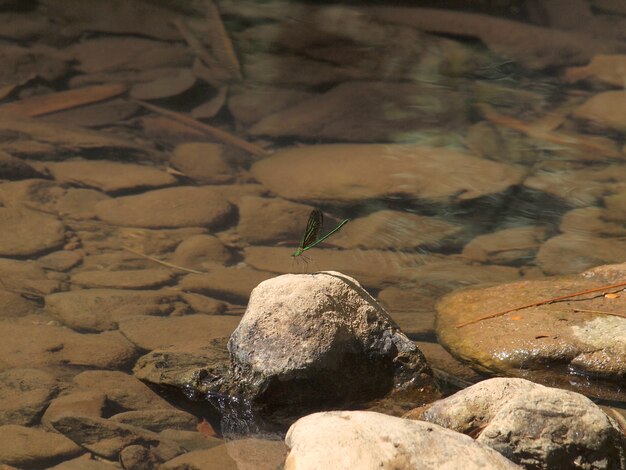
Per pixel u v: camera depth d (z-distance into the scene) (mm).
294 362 6219
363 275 8680
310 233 6605
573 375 6637
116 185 10508
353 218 10031
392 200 10523
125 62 15648
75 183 10516
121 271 8516
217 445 5809
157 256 8914
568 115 13945
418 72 15938
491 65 16516
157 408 6273
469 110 14078
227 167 11461
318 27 17828
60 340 7148
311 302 6406
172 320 7566
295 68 15797
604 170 11695
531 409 5145
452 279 8617
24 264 8516
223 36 17234
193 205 10078
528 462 5051
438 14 18438
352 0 19078
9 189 10109
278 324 6359
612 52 17234
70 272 8445
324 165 11477
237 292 8219
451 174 11344
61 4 18375
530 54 16984
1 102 13367
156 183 10672
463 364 6918
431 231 9750
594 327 6930
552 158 12094
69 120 12805
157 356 6793
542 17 19078
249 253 9086
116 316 7609
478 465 4738
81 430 5902
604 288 7586
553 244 9430
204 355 6832
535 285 7816
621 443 5168
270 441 5895
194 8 18672
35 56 15523
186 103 13898
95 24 17453
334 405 6316
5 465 5496
